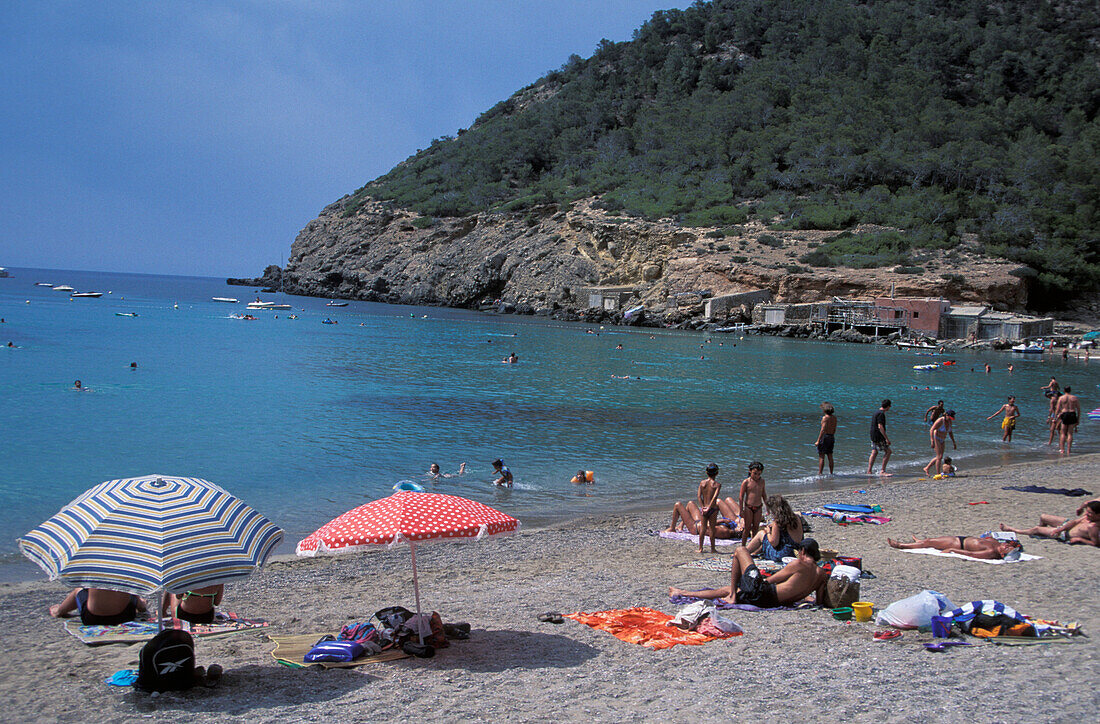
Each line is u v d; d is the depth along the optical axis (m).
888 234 115.00
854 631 8.76
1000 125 154.12
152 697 6.88
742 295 105.75
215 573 6.86
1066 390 26.41
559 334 91.00
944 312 92.81
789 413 36.03
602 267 128.75
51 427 28.22
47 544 6.81
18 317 91.19
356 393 39.12
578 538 14.91
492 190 165.00
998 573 11.59
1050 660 7.54
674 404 38.16
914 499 18.22
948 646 8.02
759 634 8.68
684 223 127.81
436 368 52.34
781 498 12.39
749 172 150.50
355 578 12.31
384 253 164.38
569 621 9.37
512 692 6.94
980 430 32.66
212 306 132.62
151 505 7.09
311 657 7.82
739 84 187.38
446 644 8.36
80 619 9.28
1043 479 21.02
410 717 6.37
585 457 24.70
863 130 148.75
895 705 6.43
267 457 23.83
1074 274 107.38
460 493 19.92
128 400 35.12
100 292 178.75
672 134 168.88
